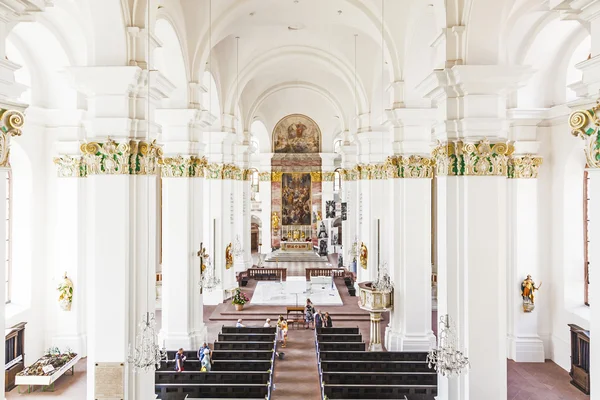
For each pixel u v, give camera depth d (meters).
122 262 8.47
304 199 34.53
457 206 8.41
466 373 8.13
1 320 4.94
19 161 13.04
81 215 13.72
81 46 12.90
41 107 13.16
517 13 10.91
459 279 8.38
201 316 14.55
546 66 12.97
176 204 13.68
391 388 9.72
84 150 8.48
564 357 12.76
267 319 16.94
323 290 22.30
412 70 12.79
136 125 8.66
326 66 19.58
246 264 27.34
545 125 13.45
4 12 4.74
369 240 19.23
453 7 8.27
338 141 37.12
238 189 25.41
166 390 10.04
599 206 5.01
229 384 10.13
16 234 13.12
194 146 13.80
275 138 34.50
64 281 13.48
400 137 13.37
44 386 11.80
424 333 13.31
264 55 19.19
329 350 13.20
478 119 8.13
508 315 13.73
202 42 13.27
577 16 5.37
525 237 13.41
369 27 13.64
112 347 8.44
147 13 8.72
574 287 12.84
